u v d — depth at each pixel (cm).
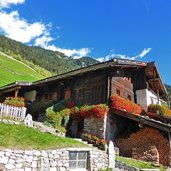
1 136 969
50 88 2614
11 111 1353
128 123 1991
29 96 2941
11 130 1058
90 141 1506
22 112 1403
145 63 2305
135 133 1806
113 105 1895
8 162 881
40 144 1050
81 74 2192
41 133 1169
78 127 2011
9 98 2683
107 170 1248
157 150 1664
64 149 1105
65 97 2345
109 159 1323
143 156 1689
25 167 930
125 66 2138
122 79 2203
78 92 2216
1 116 1288
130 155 1759
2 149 882
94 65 2034
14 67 8381
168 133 1647
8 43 14100
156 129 1725
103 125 1802
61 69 15075
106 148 1353
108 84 1970
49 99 2569
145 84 2339
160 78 2456
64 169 1077
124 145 1819
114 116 1927
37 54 15512
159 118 2102
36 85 2686
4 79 6003
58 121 1973
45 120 1961
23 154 935
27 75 8056
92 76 2145
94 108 1886
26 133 1090
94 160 1234
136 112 2097
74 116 2033
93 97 2059
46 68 14075
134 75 2436
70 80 2344
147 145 1709
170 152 1611
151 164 1483
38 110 2375
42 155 1001
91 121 1889
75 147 1167
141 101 2328
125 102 1972
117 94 2064
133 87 2414
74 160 1161
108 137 1819
